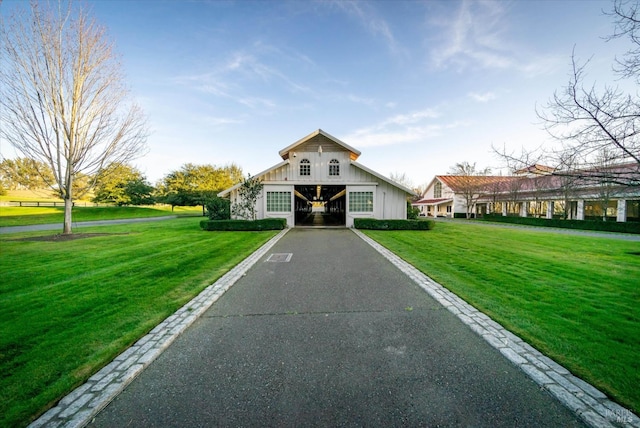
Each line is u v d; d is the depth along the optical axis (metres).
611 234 15.96
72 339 3.12
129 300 4.34
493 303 4.16
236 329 3.44
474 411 2.03
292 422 1.95
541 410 2.04
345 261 7.20
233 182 41.28
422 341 3.09
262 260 7.35
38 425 1.92
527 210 28.89
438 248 9.12
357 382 2.38
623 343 2.96
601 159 6.49
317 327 3.47
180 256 7.72
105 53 12.65
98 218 29.22
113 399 2.21
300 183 16.47
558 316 3.68
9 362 2.66
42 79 11.40
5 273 5.93
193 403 2.15
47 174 12.65
